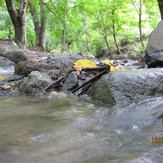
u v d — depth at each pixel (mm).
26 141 1457
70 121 1948
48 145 1388
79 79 3801
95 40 28609
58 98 3080
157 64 5074
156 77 2928
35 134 1601
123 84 2758
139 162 1110
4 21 24125
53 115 2164
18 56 9508
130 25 21984
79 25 24312
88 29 27812
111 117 2051
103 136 1536
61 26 18125
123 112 2203
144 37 25828
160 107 2191
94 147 1338
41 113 2248
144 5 19016
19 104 2709
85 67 3535
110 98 2648
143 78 2871
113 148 1313
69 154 1243
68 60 5793
